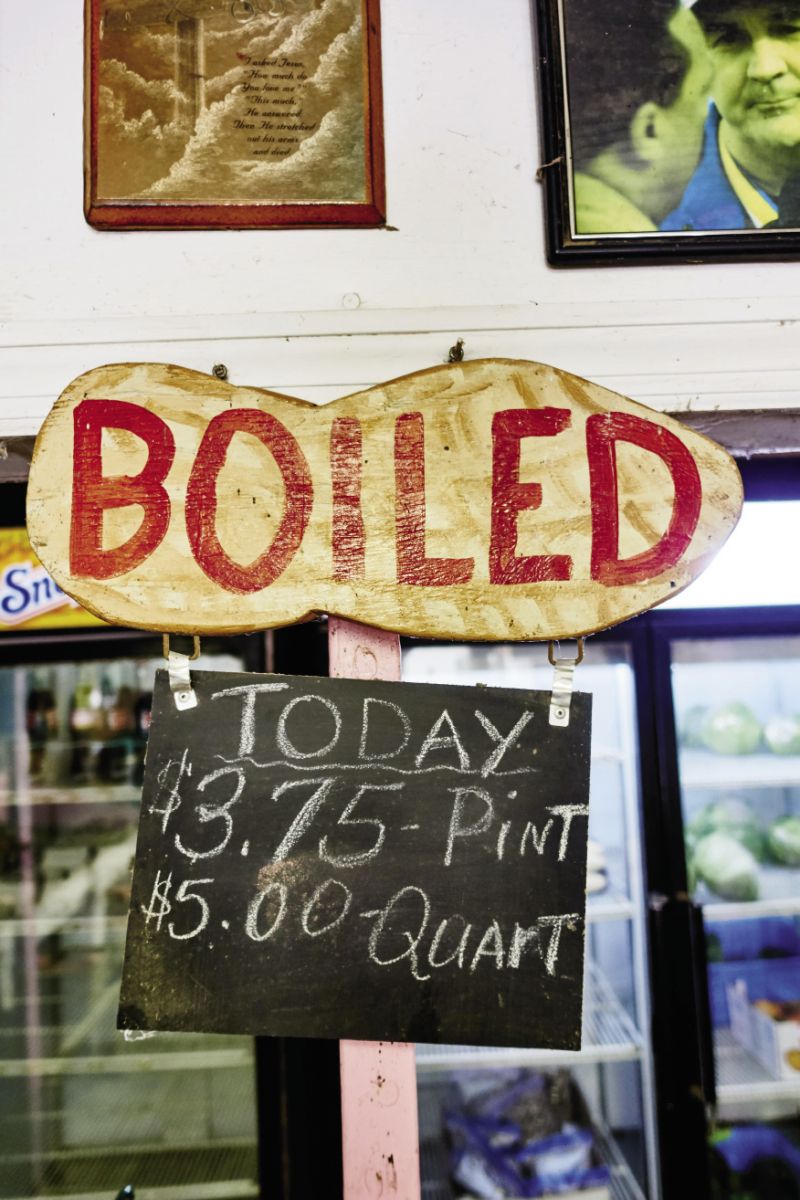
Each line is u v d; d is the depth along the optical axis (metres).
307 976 0.99
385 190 1.21
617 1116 1.84
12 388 1.16
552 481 1.05
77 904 1.84
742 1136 1.77
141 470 1.03
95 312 1.18
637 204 1.22
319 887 1.00
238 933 1.00
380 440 1.05
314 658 1.51
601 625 1.04
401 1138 1.04
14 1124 1.77
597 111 1.22
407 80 1.22
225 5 1.21
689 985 1.57
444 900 1.01
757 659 1.71
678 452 1.06
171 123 1.19
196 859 1.00
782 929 1.96
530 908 1.01
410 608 1.03
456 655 1.81
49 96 1.21
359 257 1.20
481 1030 0.99
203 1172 1.70
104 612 1.02
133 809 1.88
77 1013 1.82
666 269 1.22
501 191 1.22
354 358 1.18
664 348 1.19
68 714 1.88
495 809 1.02
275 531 1.03
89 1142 1.76
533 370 1.07
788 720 1.90
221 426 1.04
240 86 1.20
